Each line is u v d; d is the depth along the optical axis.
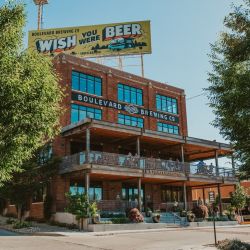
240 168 13.25
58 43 43.31
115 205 31.23
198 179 36.25
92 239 20.81
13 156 11.34
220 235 23.58
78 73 34.84
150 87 40.28
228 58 12.59
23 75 11.19
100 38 43.28
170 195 39.56
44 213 30.83
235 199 39.75
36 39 43.50
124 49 42.81
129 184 36.06
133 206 32.31
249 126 12.05
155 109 40.22
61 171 30.95
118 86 37.66
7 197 28.61
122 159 30.88
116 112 36.59
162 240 20.42
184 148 38.84
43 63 12.10
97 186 33.66
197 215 34.25
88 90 35.16
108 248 16.94
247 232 26.05
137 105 38.66
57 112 12.73
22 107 10.97
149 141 35.25
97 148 34.47
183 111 43.16
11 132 11.02
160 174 33.16
